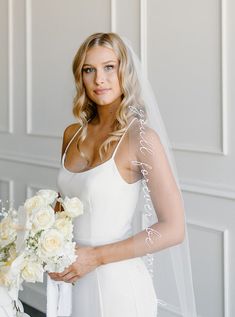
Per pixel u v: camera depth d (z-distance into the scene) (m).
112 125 2.03
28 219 1.55
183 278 2.14
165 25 3.24
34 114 4.33
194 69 3.11
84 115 2.10
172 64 3.22
